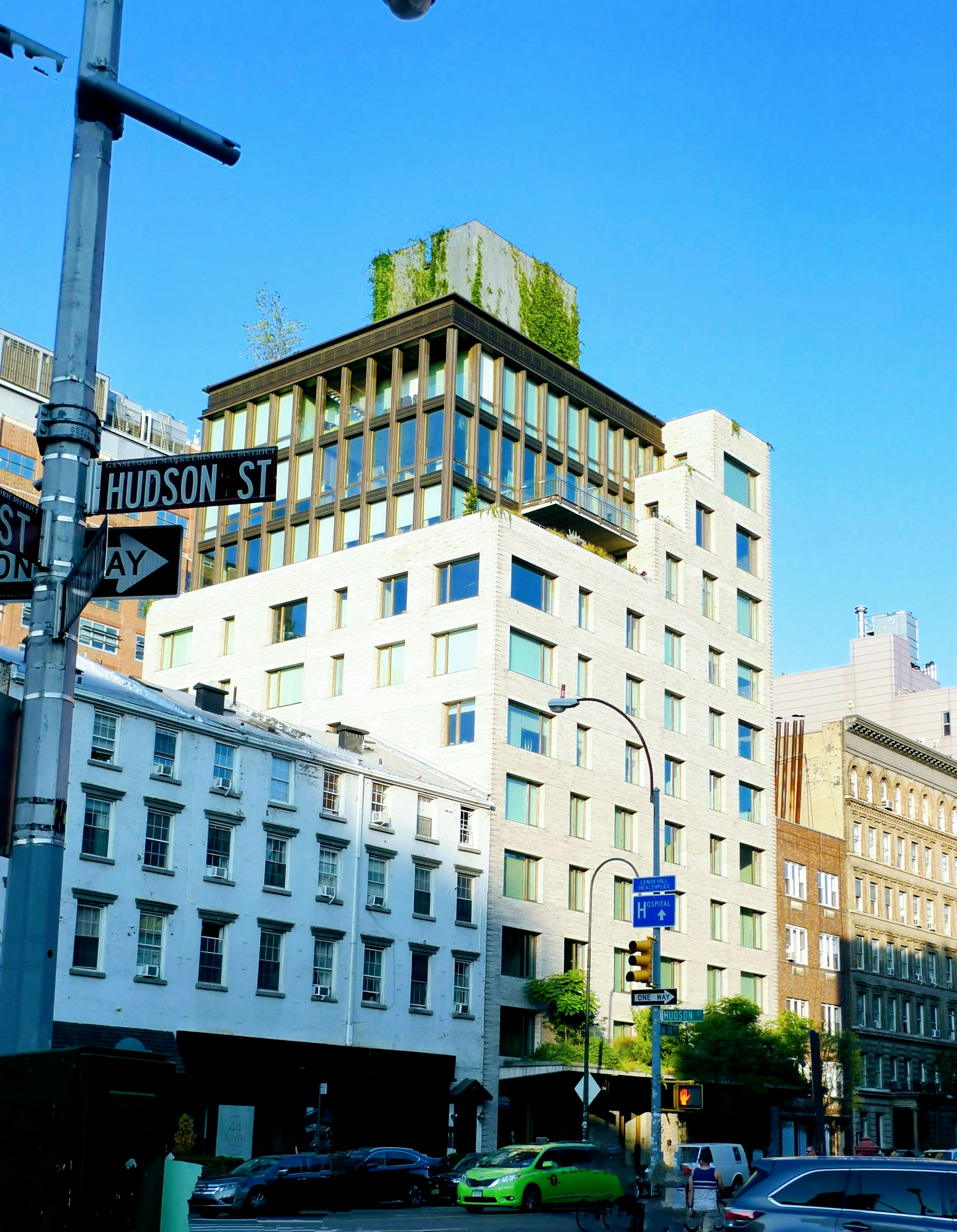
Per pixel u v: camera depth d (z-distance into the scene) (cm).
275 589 7462
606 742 6981
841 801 8862
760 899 7938
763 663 8356
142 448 10100
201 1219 3538
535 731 6612
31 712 865
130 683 5325
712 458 8275
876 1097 8406
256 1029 5056
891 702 14588
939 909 9656
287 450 7856
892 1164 1712
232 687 7494
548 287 8481
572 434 7869
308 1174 3878
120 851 4741
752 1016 6606
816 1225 1680
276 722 6044
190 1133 4531
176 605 7919
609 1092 6156
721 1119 6600
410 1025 5647
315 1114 5116
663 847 7256
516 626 6575
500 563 6550
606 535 7544
